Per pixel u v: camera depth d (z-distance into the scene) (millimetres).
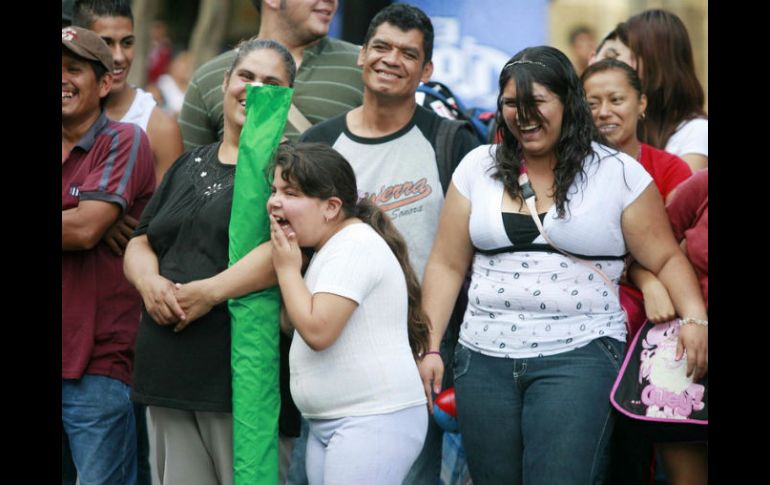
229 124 14125
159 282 13508
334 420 12859
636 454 15023
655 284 14023
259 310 13258
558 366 13523
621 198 13688
